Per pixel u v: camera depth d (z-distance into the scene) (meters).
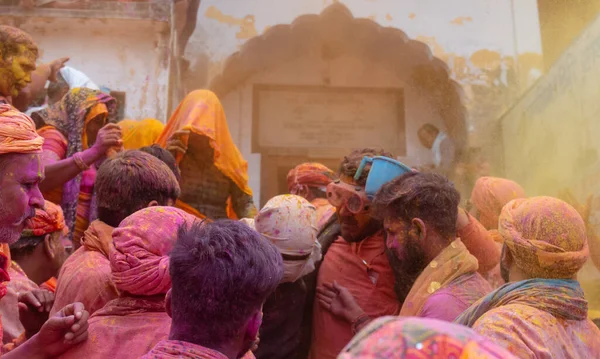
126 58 6.28
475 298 1.95
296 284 2.35
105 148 3.18
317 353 2.39
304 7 8.02
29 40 3.43
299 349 2.39
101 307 1.92
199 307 1.33
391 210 2.11
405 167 2.36
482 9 8.24
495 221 2.94
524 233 1.77
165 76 6.27
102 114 3.71
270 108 8.50
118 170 2.12
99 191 2.15
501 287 1.74
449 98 8.30
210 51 7.80
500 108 7.99
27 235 2.74
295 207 2.25
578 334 1.64
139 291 1.72
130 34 6.32
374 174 2.38
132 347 1.66
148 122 4.09
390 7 8.19
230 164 3.60
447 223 2.08
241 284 1.34
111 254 1.76
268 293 1.41
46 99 4.81
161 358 1.27
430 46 8.12
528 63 8.09
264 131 8.45
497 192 2.95
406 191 2.09
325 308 2.41
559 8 8.24
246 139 8.39
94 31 6.30
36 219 2.75
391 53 8.46
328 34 8.37
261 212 2.24
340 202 2.44
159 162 2.21
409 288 2.23
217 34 7.85
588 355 1.62
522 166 7.46
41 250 2.81
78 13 6.20
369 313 2.34
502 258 1.92
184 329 1.34
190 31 7.52
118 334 1.69
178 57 7.28
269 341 2.30
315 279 2.49
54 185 3.12
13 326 2.39
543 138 7.05
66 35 6.26
